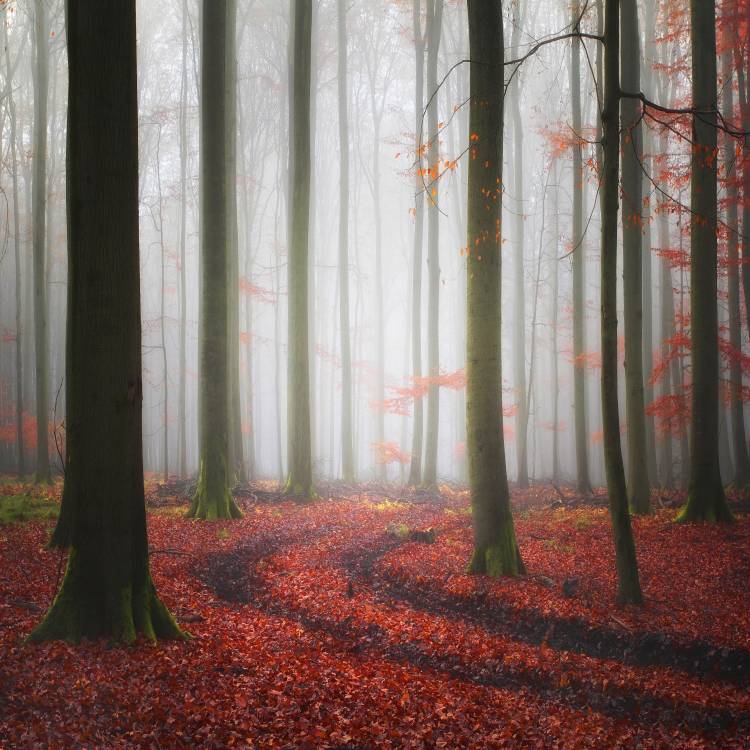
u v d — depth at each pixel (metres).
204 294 20.31
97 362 8.48
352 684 8.27
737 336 25.28
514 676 9.48
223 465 20.25
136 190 8.64
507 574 13.81
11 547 13.81
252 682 7.88
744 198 20.72
